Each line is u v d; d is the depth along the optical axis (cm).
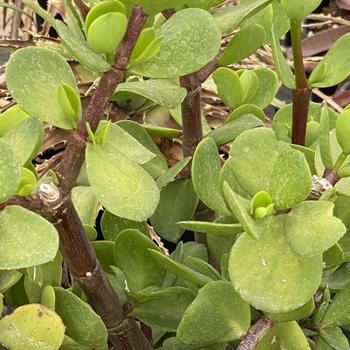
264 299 24
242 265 24
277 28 38
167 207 37
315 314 30
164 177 32
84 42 24
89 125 24
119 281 32
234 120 37
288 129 39
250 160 26
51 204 24
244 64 69
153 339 35
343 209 30
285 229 25
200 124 37
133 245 30
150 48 23
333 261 28
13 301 32
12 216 23
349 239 30
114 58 23
